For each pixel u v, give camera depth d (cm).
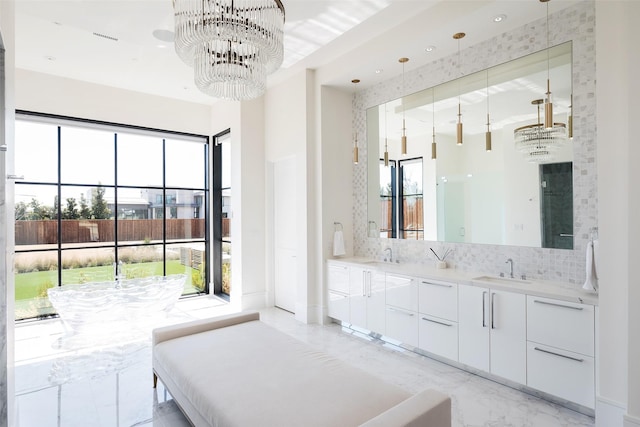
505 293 285
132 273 567
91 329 390
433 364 339
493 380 305
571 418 247
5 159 173
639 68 209
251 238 543
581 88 284
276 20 245
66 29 359
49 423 243
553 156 301
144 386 297
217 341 259
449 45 353
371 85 465
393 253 441
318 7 319
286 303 534
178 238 615
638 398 209
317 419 162
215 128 616
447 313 326
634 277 211
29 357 358
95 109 516
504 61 330
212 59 257
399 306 370
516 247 325
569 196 291
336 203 478
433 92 393
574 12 287
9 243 196
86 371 325
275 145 534
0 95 170
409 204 422
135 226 571
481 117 350
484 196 349
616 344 226
